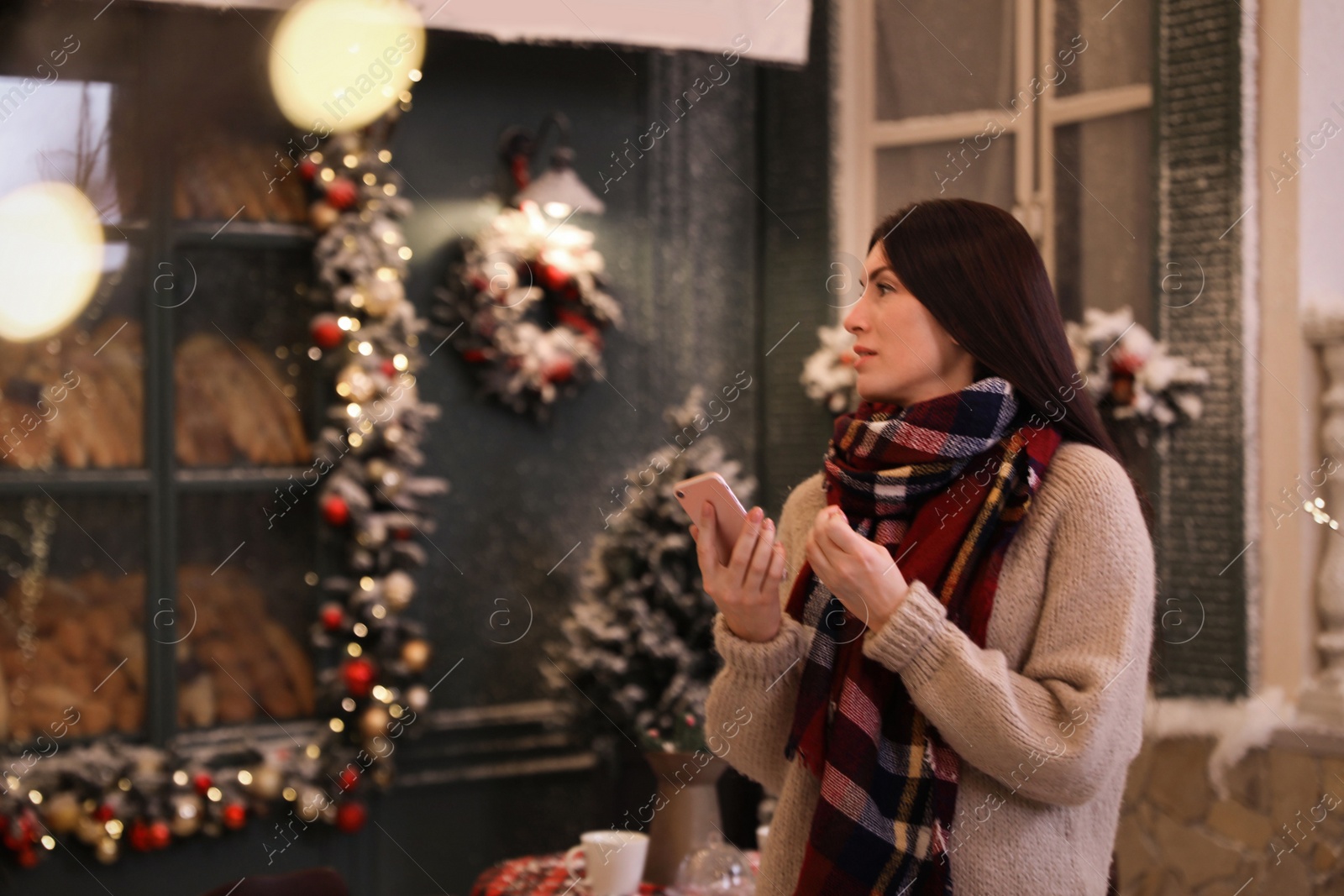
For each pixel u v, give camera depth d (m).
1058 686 1.07
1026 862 1.09
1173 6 3.00
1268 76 2.88
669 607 2.87
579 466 3.48
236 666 3.06
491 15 3.08
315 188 3.10
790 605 1.26
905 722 1.14
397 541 3.05
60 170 2.90
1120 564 1.10
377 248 3.04
